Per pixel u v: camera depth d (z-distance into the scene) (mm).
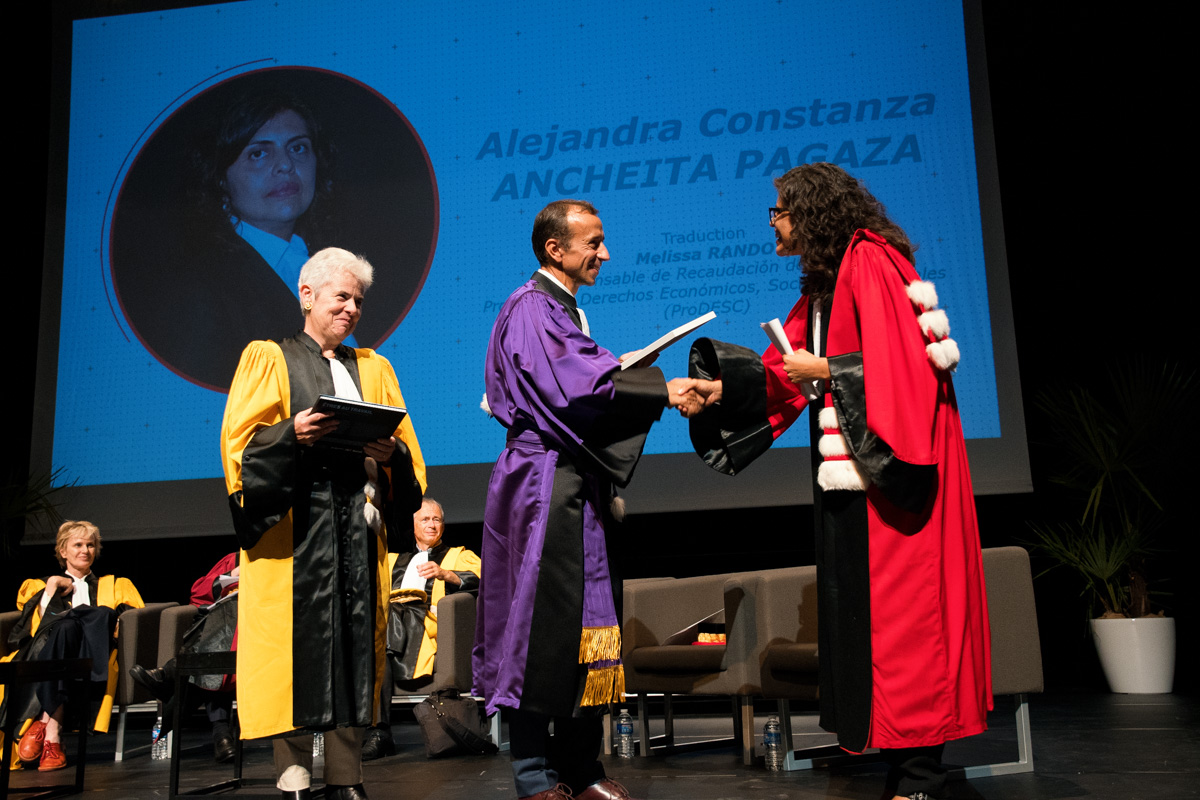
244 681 2117
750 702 2885
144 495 5027
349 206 5188
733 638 2854
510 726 1983
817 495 2049
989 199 4734
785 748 2738
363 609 2199
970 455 4562
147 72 5469
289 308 5129
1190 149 4988
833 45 4984
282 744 2275
